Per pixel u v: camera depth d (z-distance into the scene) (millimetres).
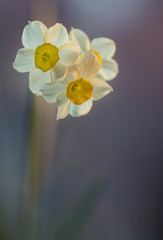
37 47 353
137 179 668
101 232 626
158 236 642
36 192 418
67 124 599
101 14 630
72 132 606
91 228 622
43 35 355
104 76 382
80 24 620
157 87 664
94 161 641
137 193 667
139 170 669
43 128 427
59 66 354
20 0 588
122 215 653
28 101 395
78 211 423
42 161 438
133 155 667
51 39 355
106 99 643
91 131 632
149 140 671
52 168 582
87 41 369
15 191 485
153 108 667
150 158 667
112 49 381
